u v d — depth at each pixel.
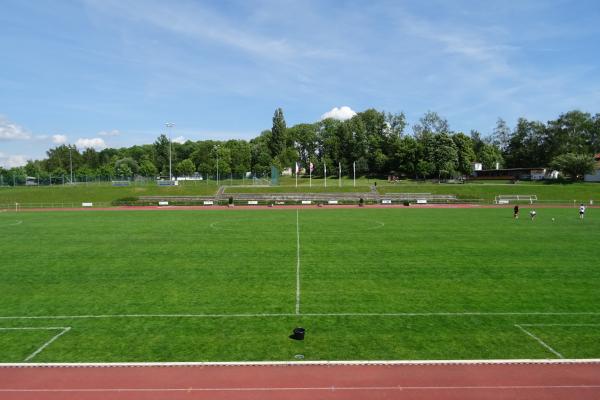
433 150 125.00
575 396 10.55
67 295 19.47
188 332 14.87
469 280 21.58
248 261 26.00
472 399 10.42
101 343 13.95
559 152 127.56
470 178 125.88
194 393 10.73
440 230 38.41
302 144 174.38
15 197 80.19
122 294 19.53
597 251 28.67
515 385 11.08
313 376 11.55
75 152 164.38
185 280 21.84
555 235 35.41
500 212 56.75
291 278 22.06
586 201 75.12
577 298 18.59
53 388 11.01
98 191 85.69
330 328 15.17
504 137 159.00
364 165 139.38
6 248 30.62
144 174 132.38
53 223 46.00
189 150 171.00
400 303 17.97
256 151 145.38
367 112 153.75
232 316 16.50
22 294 19.67
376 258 26.62
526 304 17.77
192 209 65.44
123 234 36.97
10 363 12.37
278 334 14.62
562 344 13.68
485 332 14.71
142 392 10.79
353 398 10.46
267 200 77.94
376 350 13.23
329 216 51.97
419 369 11.94
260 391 10.80
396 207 67.19
